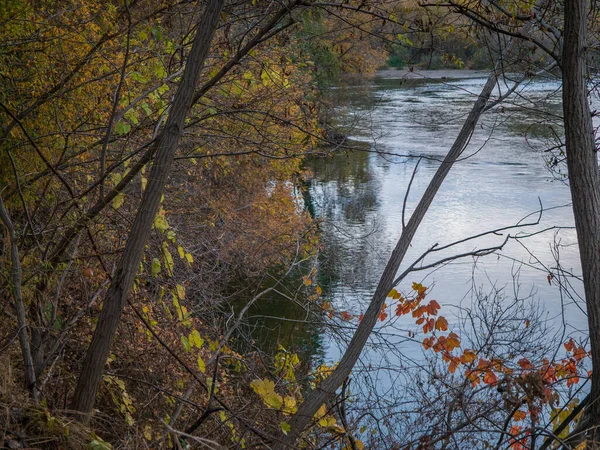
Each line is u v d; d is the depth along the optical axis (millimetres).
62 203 5598
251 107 6738
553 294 15867
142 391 5773
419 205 6039
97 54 6414
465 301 15141
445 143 33625
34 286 4992
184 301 7469
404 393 6457
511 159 32500
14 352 4867
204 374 5773
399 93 46781
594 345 4508
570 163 4625
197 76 4402
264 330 11117
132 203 7070
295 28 6133
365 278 15797
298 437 5027
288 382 6375
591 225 4547
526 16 5375
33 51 5863
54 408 4297
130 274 4297
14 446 3686
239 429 5516
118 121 5277
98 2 6547
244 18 6090
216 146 9086
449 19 5703
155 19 6621
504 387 4375
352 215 23844
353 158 32344
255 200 15461
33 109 5605
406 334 11203
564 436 5262
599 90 5574
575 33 4551
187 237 10438
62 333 5109
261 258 12844
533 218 23688
